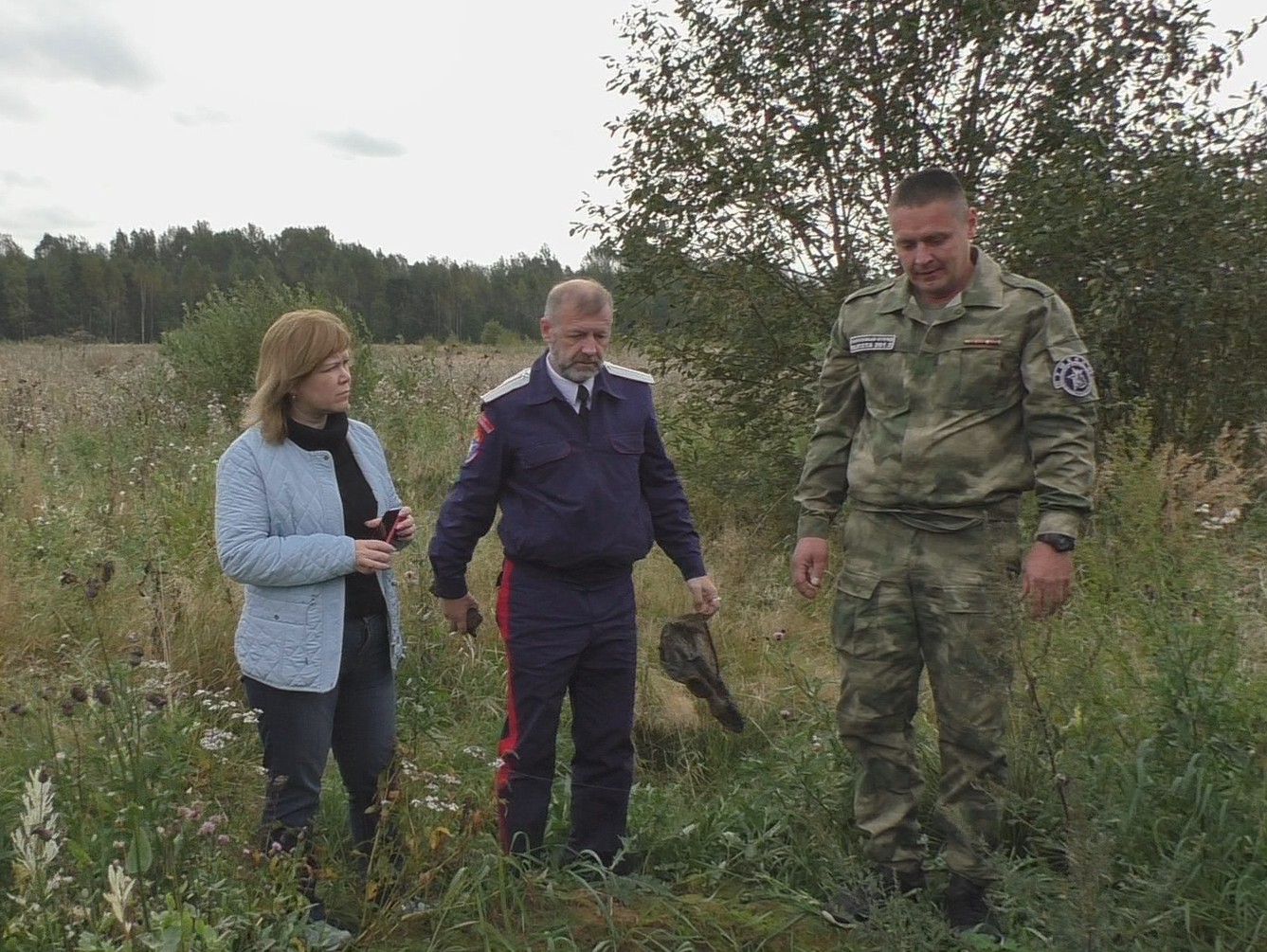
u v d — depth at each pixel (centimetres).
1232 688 323
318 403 286
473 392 975
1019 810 298
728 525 714
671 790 391
